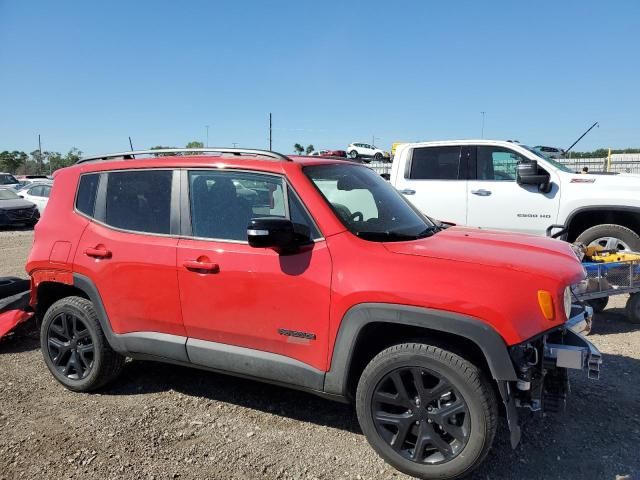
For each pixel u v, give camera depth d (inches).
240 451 130.8
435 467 115.0
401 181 318.7
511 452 128.6
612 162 861.8
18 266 407.5
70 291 174.1
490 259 116.8
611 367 177.6
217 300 135.6
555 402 126.7
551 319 108.9
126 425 144.1
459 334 109.8
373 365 119.7
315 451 130.6
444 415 113.7
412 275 115.1
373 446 122.0
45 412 152.6
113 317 153.2
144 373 179.9
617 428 138.6
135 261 147.3
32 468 124.3
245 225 136.9
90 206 162.2
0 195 761.0
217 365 139.1
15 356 199.0
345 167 153.9
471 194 295.4
